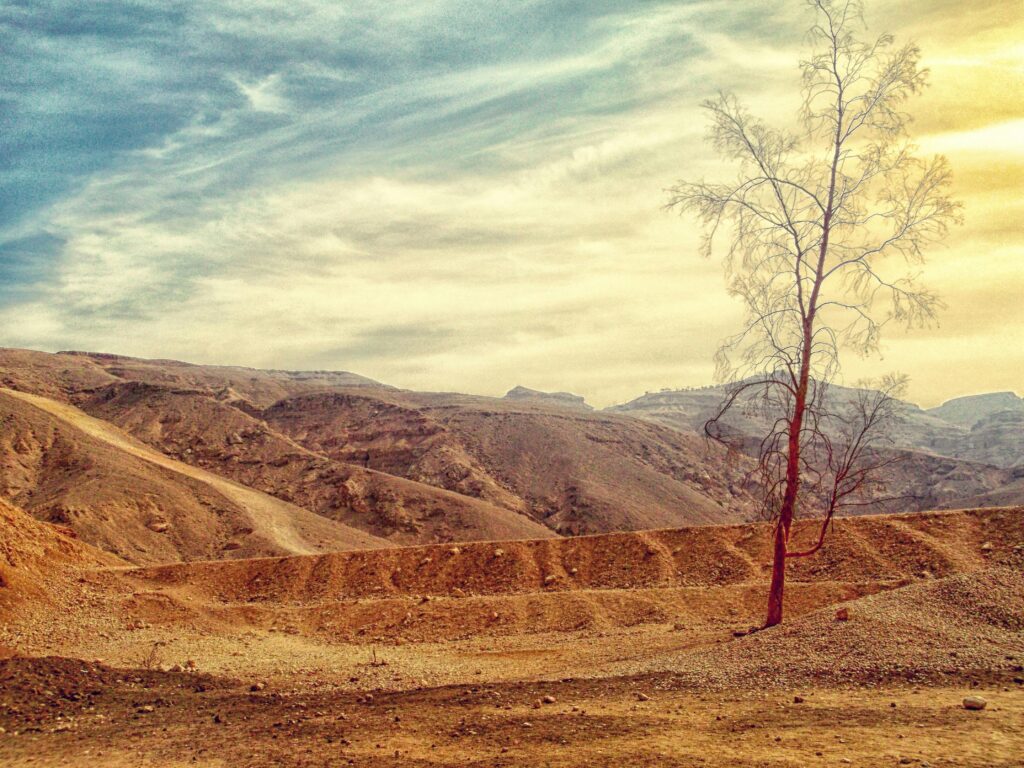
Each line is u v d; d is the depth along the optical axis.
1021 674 12.99
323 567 38.41
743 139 22.36
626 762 9.87
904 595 17.28
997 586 16.83
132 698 17.70
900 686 13.18
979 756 8.91
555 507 158.50
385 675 21.25
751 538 34.69
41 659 19.67
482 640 28.02
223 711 16.33
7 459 109.81
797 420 21.34
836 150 21.73
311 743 12.59
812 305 21.56
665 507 158.12
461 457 178.00
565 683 16.89
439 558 38.16
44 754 13.17
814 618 17.45
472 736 12.16
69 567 36.41
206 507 107.12
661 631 26.12
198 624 31.81
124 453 119.06
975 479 151.12
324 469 151.75
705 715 12.42
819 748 9.80
